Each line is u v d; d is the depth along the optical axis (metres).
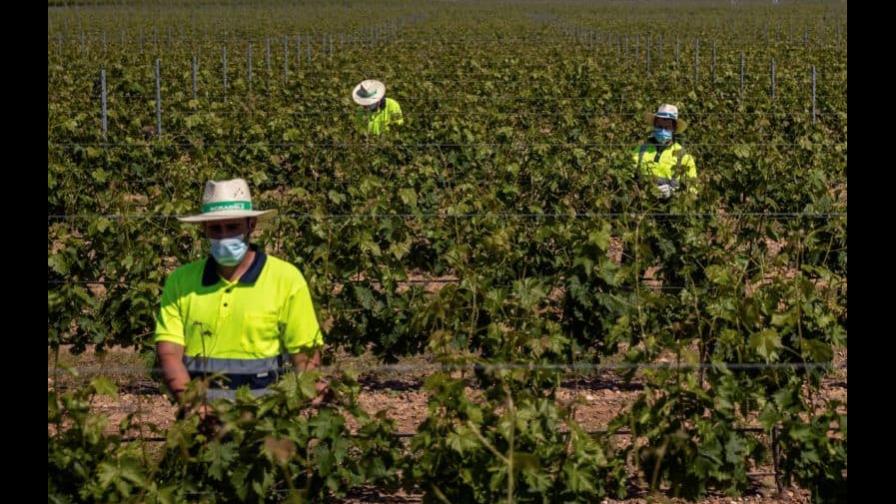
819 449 6.14
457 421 6.10
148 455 6.23
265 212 5.79
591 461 5.79
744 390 6.39
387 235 10.03
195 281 5.90
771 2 112.38
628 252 10.20
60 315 9.20
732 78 27.66
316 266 9.73
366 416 5.95
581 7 108.81
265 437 5.25
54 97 22.34
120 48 41.72
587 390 9.38
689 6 106.75
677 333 7.50
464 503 5.79
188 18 75.62
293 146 15.30
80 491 5.39
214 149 15.54
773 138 16.80
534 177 12.91
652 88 25.52
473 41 51.62
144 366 9.26
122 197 12.13
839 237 10.27
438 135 16.12
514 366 6.05
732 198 13.28
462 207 10.66
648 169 11.55
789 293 7.91
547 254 9.91
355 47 44.91
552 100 22.77
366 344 9.45
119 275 9.42
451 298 7.39
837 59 34.03
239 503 5.61
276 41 49.03
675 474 6.13
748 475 7.61
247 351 5.89
